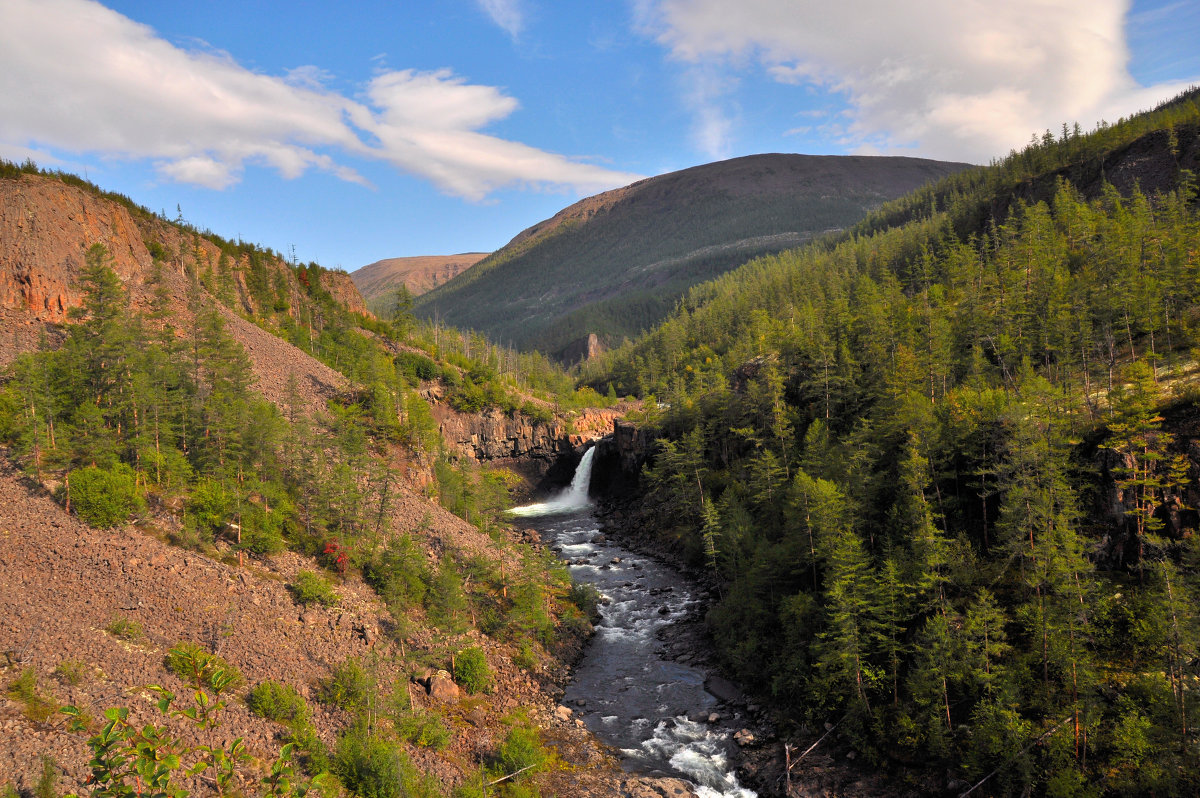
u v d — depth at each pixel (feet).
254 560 174.60
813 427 251.80
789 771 141.69
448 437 462.60
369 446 282.15
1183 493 153.38
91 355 197.67
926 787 131.95
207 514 174.50
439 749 137.59
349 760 118.83
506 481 456.86
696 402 382.22
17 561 140.15
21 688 107.76
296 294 482.28
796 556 195.42
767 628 191.93
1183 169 449.06
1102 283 268.82
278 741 120.26
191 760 106.42
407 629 167.53
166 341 238.68
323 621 162.61
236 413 208.54
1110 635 141.59
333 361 415.23
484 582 213.46
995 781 126.41
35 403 174.60
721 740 156.25
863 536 195.31
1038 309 283.38
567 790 133.90
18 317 227.40
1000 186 643.04
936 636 141.69
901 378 238.27
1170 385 188.75
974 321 288.30
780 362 344.90
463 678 163.63
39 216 249.96
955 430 194.59
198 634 141.49
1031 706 134.92
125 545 155.74
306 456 221.66
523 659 184.96
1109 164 533.55
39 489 162.50
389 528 220.43
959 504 190.08
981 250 520.42
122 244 295.07
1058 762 123.85
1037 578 144.77
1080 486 165.58
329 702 137.59
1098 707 126.82
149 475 183.62
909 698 148.05
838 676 152.66
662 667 192.65
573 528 378.12
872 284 428.15
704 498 296.71
